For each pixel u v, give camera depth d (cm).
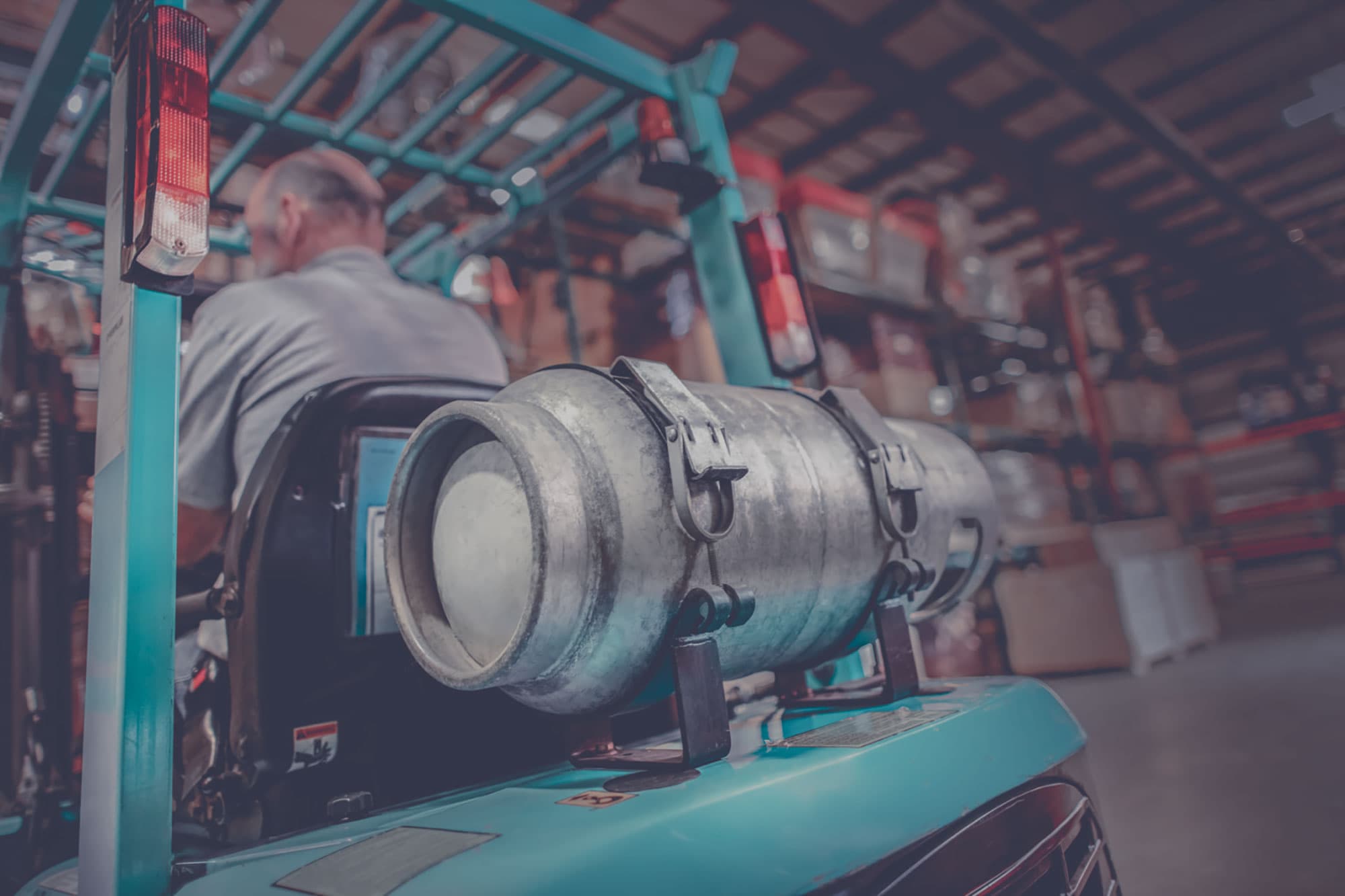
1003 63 597
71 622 133
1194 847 177
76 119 175
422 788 89
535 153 185
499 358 148
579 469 64
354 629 88
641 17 480
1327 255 1062
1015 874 71
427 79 259
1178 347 1202
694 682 67
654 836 55
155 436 74
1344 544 916
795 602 76
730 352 141
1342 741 245
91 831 69
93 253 177
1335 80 673
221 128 191
